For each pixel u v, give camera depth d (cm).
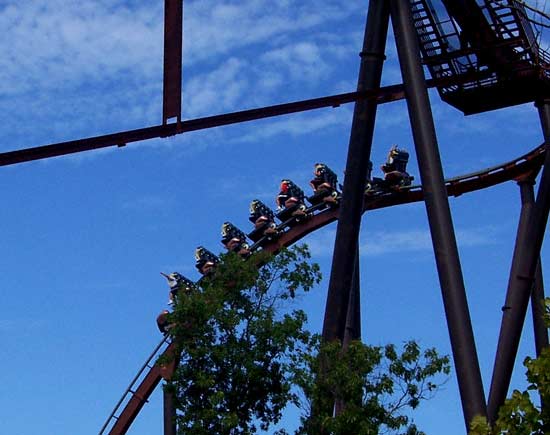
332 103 3769
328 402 3656
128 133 3281
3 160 3123
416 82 3725
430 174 3644
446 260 3541
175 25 3341
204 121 3403
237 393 3775
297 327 3828
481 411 3375
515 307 4422
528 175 5572
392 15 3803
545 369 2525
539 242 4441
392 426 3606
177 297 3962
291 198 7025
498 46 4272
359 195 3878
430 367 3647
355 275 5088
